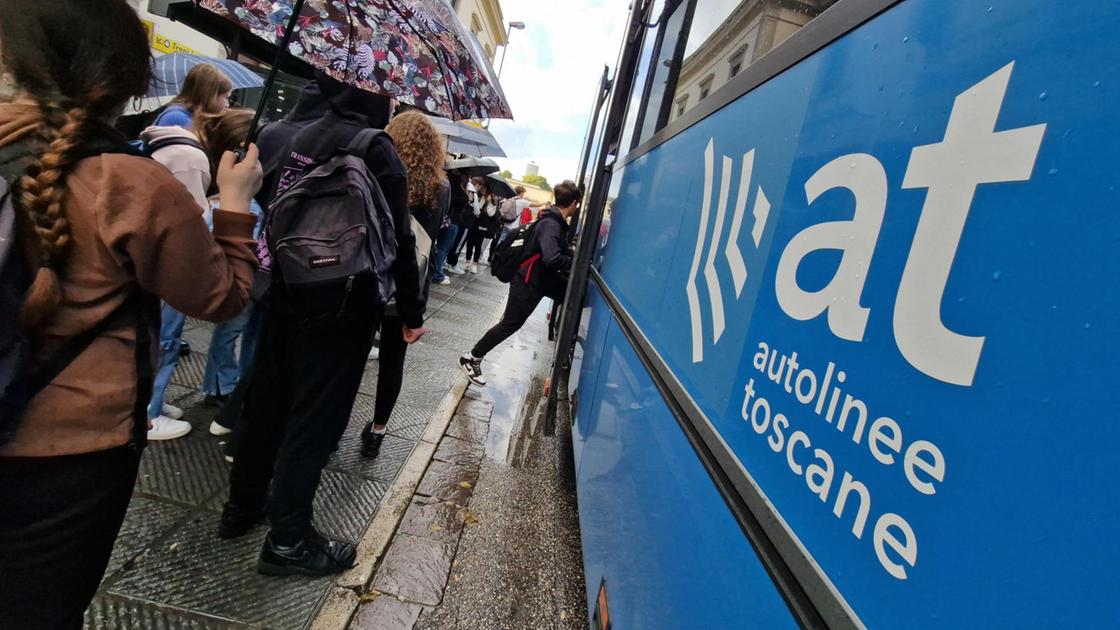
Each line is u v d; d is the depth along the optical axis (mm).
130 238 1168
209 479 2928
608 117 3961
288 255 2020
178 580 2281
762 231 1249
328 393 2256
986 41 725
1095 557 499
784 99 1282
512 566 2934
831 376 896
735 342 1285
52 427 1156
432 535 3014
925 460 686
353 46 2148
